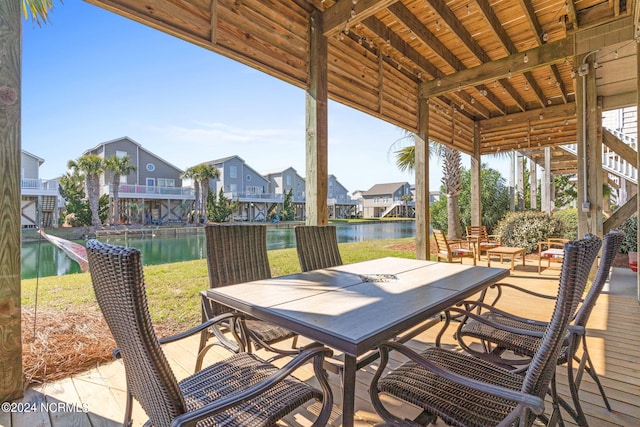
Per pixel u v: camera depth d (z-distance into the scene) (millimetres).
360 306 1400
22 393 1727
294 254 7098
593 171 3988
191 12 2461
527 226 6926
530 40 4262
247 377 1296
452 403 1138
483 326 1853
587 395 1763
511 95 5969
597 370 2018
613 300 3436
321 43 3363
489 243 6281
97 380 1898
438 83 5008
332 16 3283
